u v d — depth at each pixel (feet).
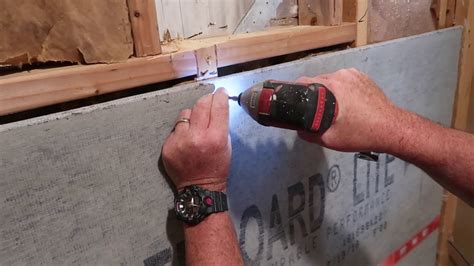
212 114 2.03
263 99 2.01
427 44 3.87
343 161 3.35
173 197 2.24
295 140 2.87
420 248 4.94
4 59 1.79
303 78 2.21
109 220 2.00
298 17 3.41
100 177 1.92
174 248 2.32
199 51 2.29
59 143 1.75
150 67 2.08
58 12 1.83
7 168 1.62
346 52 3.07
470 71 4.62
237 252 2.07
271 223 2.89
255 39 2.61
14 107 1.68
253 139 2.59
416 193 4.48
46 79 1.75
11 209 1.66
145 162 2.07
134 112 1.97
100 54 1.93
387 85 3.55
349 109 2.11
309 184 3.10
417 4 4.03
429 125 2.48
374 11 3.55
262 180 2.73
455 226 5.22
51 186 1.76
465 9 4.31
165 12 2.86
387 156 3.83
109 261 2.05
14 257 1.71
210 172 2.05
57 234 1.82
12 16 1.76
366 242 3.95
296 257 3.18
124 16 1.96
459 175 2.46
